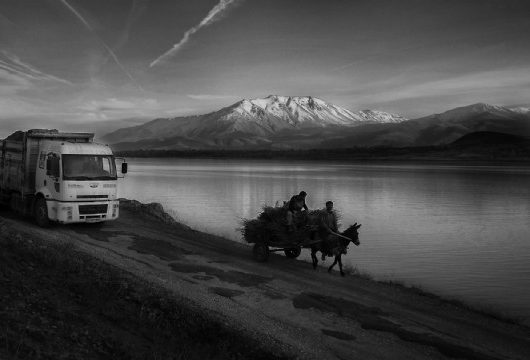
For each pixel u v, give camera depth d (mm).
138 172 106000
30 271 9781
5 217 19922
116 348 7227
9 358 5797
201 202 41719
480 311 11828
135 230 19016
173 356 7547
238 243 19000
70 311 8148
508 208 41594
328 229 14008
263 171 121062
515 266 19047
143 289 10430
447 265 19219
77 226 18938
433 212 38375
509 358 8750
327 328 9703
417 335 9547
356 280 13750
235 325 9227
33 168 19281
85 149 18359
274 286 12359
